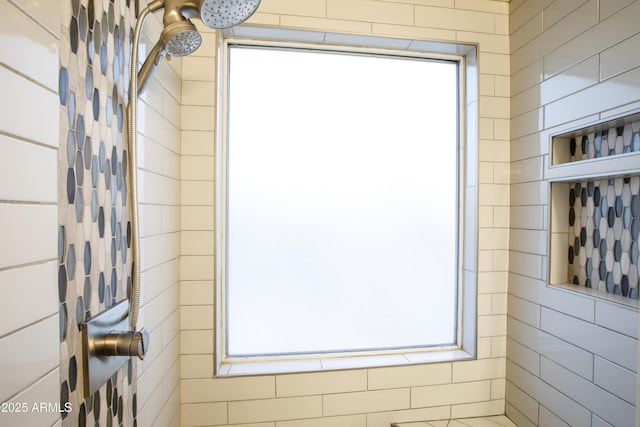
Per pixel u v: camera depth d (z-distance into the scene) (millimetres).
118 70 638
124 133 668
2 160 345
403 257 1325
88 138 529
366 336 1308
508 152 1262
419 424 1203
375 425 1186
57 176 441
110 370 589
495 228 1255
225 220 1208
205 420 1099
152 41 826
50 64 421
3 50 345
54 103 430
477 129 1245
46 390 413
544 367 1072
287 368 1168
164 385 933
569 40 986
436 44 1233
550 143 1059
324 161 1278
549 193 1065
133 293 578
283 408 1133
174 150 1011
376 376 1185
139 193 746
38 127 400
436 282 1350
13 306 360
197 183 1092
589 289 986
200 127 1091
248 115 1239
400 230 1323
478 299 1251
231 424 1110
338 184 1287
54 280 429
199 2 568
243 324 1241
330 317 1286
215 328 1106
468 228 1296
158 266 881
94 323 535
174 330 1023
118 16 637
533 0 1131
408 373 1205
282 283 1259
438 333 1348
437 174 1344
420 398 1212
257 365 1192
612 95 852
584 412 924
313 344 1277
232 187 1233
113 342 558
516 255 1215
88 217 532
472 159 1273
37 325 398
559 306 1018
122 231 661
